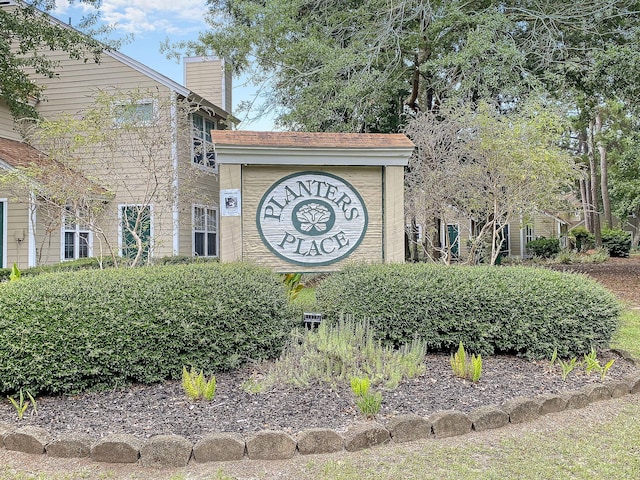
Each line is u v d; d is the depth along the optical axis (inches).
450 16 430.3
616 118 727.1
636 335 234.8
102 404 140.6
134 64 487.2
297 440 115.0
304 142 217.5
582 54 444.1
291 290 236.5
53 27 430.3
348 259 221.6
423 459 112.5
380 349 165.8
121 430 122.5
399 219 223.1
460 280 185.8
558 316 178.7
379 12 454.9
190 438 117.1
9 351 141.2
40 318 144.2
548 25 437.4
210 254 538.6
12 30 425.4
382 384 149.7
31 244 399.9
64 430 123.3
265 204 217.3
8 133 466.6
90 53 488.4
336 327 170.9
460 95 388.8
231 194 213.3
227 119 544.4
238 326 163.8
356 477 104.7
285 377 150.1
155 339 153.6
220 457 112.3
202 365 158.1
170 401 141.1
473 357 161.8
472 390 148.6
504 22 410.6
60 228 412.2
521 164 260.2
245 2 518.0
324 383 148.7
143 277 166.7
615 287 444.1
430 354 185.2
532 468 108.7
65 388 146.1
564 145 589.3
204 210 526.0
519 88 388.8
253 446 113.0
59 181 301.7
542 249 854.5
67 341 145.3
